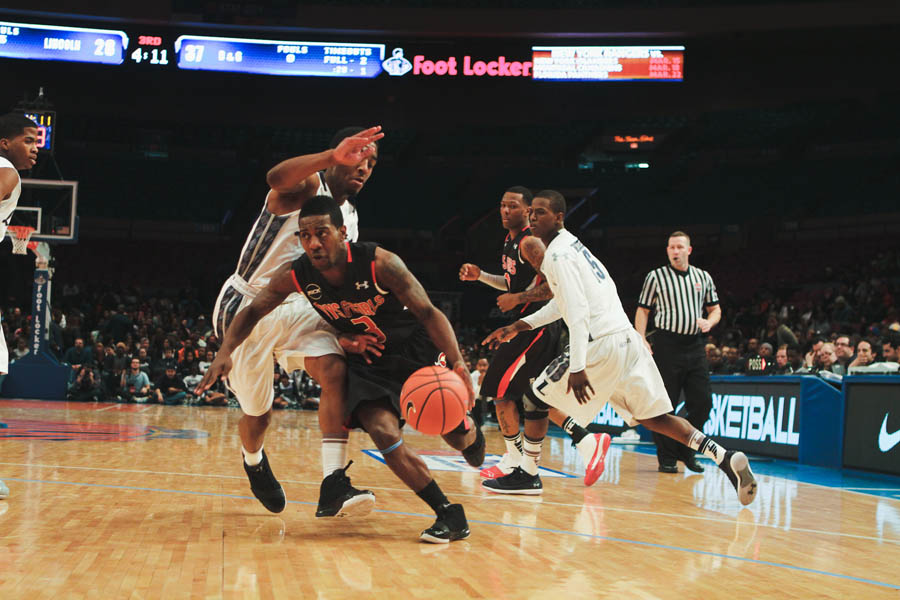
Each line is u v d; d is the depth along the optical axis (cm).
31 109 1491
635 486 489
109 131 2664
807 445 675
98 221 2547
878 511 416
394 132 2783
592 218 2769
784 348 925
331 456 301
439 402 286
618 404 430
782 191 2634
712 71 2492
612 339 416
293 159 293
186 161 2723
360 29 2261
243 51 2266
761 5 2195
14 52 2161
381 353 307
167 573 237
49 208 1575
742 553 293
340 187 324
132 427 864
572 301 398
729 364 1136
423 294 295
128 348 1688
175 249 2533
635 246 2703
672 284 593
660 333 599
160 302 2134
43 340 1493
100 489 404
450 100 2567
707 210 2670
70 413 1107
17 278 2186
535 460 440
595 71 2350
